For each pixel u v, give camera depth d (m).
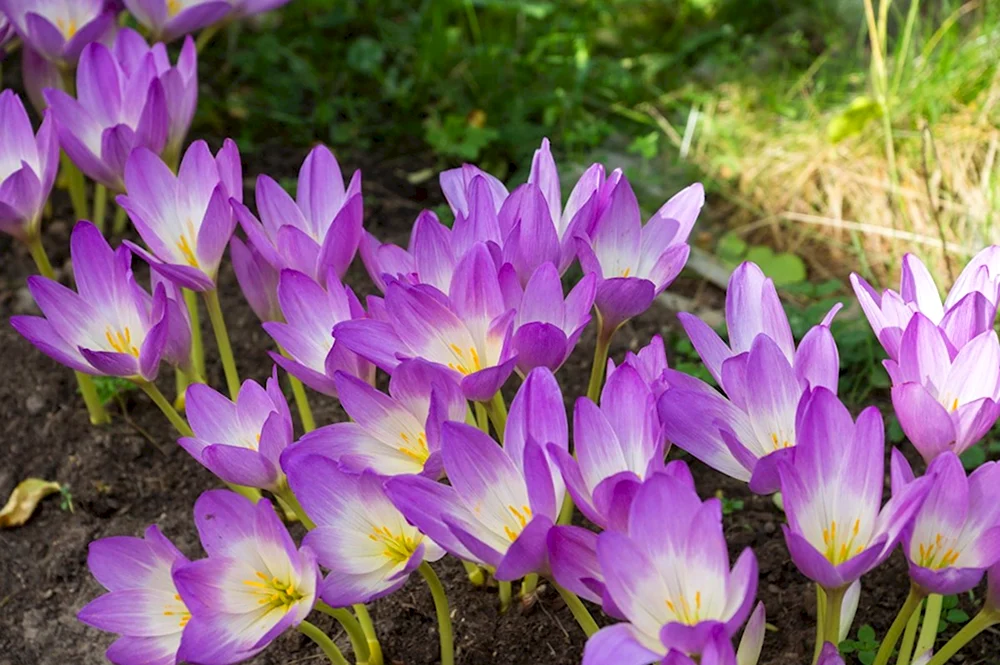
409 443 1.03
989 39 1.62
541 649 1.13
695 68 1.84
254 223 1.09
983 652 1.12
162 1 1.31
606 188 1.07
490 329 1.00
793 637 1.13
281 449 1.03
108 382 1.33
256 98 1.79
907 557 0.93
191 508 1.26
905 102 1.59
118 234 1.50
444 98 1.77
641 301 1.05
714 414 0.99
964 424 0.98
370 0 1.95
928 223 1.48
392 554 1.00
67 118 1.21
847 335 1.34
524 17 1.92
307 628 1.05
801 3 1.94
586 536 0.93
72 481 1.28
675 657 0.88
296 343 1.06
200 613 0.97
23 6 1.32
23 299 1.44
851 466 0.93
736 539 1.21
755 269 1.03
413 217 1.57
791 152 1.61
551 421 0.95
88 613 1.00
